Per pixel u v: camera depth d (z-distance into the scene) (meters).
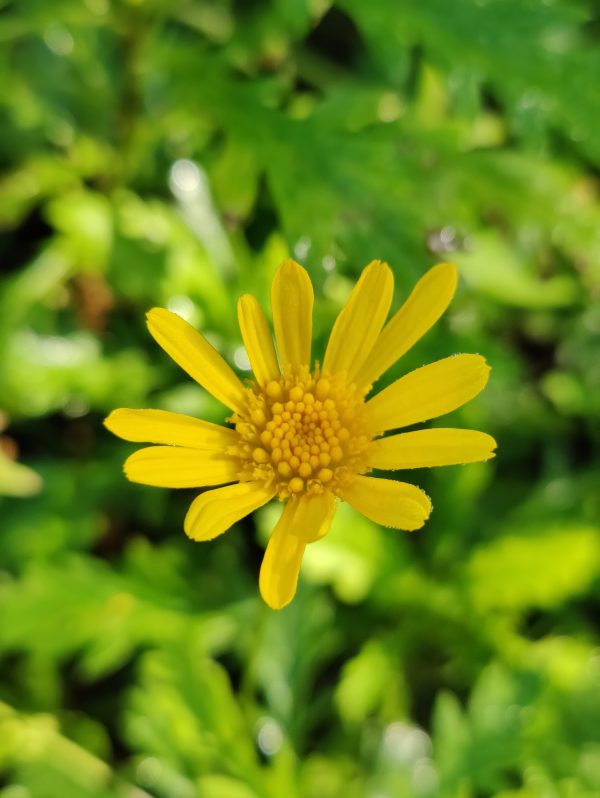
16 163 0.29
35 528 0.28
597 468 0.29
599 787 0.26
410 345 0.20
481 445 0.20
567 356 0.30
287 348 0.20
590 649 0.28
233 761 0.25
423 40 0.26
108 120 0.29
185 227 0.28
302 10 0.25
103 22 0.26
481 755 0.26
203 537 0.19
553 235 0.26
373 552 0.28
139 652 0.29
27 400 0.27
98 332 0.28
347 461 0.20
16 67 0.29
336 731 0.28
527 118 0.26
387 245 0.25
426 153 0.26
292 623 0.27
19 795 0.26
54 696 0.28
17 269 0.30
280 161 0.25
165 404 0.27
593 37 0.29
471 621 0.29
